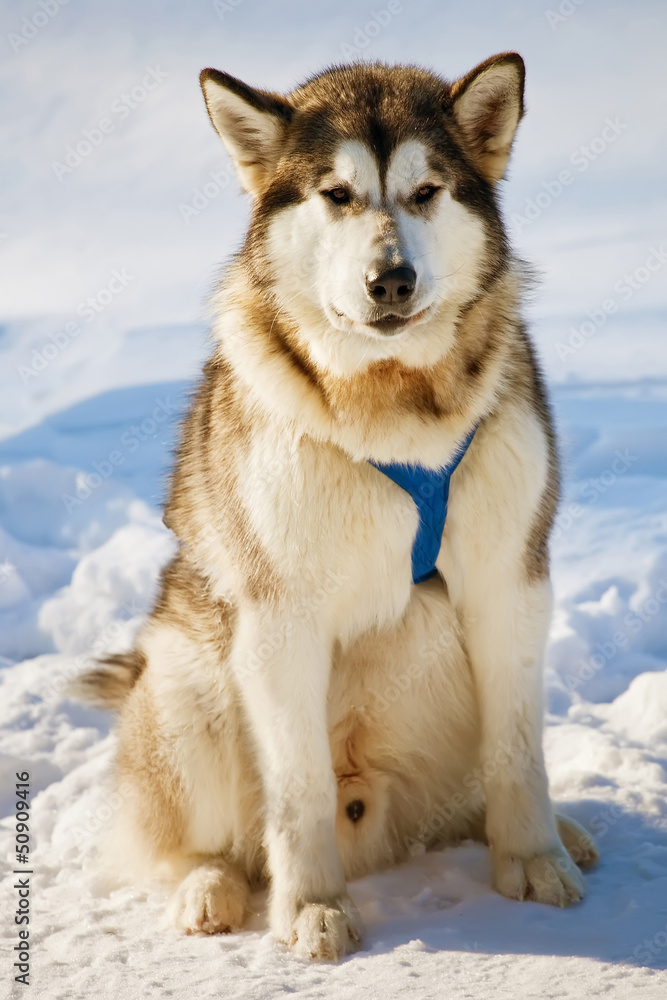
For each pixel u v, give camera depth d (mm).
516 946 5137
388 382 5570
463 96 5879
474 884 5938
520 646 5852
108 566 11875
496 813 5895
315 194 5672
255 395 5793
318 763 5609
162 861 6527
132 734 6590
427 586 6027
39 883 6590
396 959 5074
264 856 6344
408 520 5668
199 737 6262
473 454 5738
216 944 5500
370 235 5406
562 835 6215
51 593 12242
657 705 8422
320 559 5629
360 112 5746
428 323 5539
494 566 5789
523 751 5875
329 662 5812
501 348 5816
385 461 5578
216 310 6367
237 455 5879
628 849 6270
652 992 4555
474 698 6270
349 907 5465
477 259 5777
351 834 6270
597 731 8117
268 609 5660
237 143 6094
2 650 11164
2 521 14242
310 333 5664
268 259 5844
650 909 5375
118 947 5512
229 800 6332
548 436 6023
